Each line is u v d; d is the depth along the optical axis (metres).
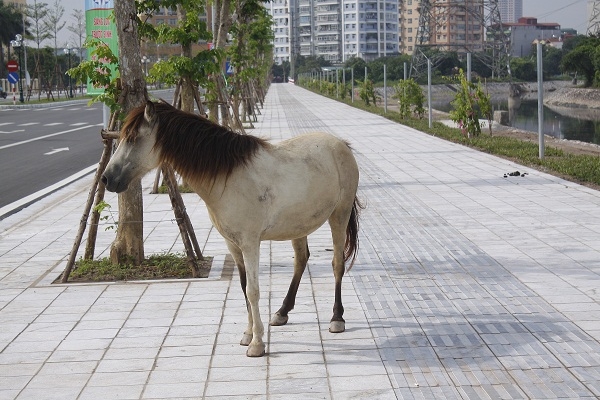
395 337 6.59
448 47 90.62
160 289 8.38
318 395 5.42
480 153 20.56
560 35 137.25
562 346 6.22
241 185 6.03
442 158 19.64
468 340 6.45
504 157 19.39
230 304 7.72
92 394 5.58
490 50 82.81
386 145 23.41
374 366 5.94
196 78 12.35
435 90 78.31
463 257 9.34
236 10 23.22
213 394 5.50
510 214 11.92
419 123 31.70
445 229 11.02
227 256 9.89
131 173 6.02
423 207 12.84
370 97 50.31
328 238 10.83
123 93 9.00
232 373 5.89
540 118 18.09
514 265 8.86
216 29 20.12
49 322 7.32
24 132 31.62
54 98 67.62
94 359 6.29
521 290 7.85
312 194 6.39
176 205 9.04
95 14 10.67
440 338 6.53
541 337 6.45
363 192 14.57
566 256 9.17
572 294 7.64
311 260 9.47
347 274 8.73
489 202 13.05
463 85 24.39
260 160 6.20
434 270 8.80
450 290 7.96
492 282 8.20
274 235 6.36
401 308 7.41
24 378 5.93
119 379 5.85
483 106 24.14
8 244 11.19
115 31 10.68
